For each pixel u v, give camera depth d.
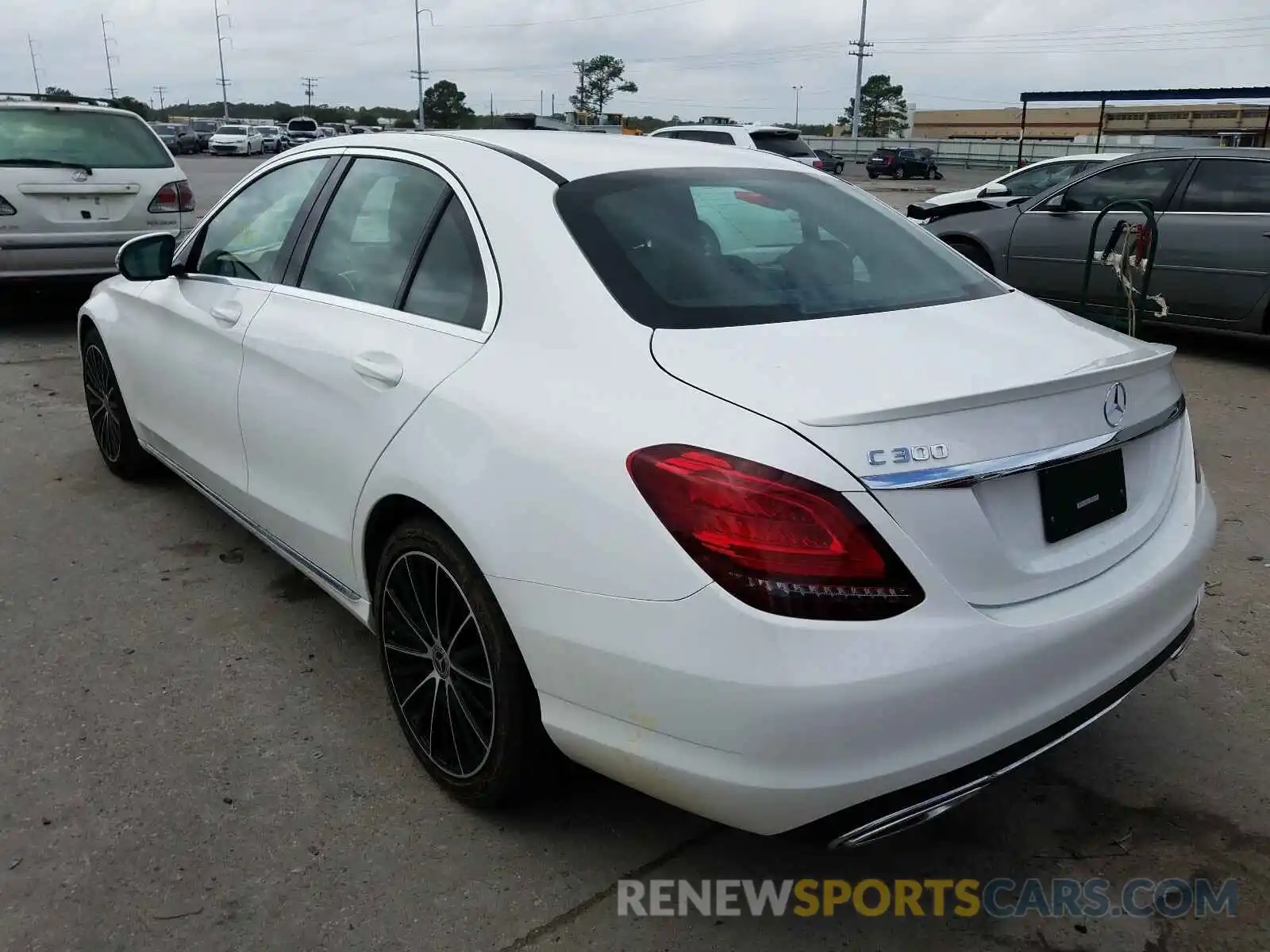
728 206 2.85
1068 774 2.90
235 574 4.12
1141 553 2.42
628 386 2.20
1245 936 2.34
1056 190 8.45
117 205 8.35
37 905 2.39
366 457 2.78
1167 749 3.01
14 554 4.27
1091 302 8.21
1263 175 7.34
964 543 2.02
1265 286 7.31
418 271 2.88
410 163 3.09
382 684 3.35
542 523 2.21
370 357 2.82
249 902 2.41
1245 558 4.30
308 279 3.33
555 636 2.20
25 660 3.45
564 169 2.82
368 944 2.30
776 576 1.91
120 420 4.84
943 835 2.67
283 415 3.22
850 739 1.92
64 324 9.06
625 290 2.42
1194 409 6.56
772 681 1.91
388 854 2.58
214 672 3.40
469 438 2.42
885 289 2.74
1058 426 2.17
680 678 2.00
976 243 8.99
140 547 4.36
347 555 3.00
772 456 1.95
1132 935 2.35
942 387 2.11
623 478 2.08
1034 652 2.08
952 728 2.00
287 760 2.95
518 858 2.57
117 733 3.05
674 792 2.11
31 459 5.43
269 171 3.79
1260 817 2.72
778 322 2.40
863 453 1.95
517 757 2.47
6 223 7.89
